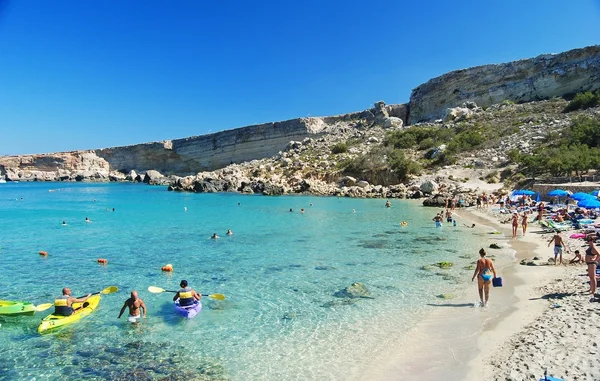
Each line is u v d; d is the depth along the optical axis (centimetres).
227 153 12419
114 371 957
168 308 1373
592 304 1177
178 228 3172
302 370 941
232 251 2281
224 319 1265
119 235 2859
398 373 905
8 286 1652
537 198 4006
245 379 907
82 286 1648
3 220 3744
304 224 3300
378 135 9050
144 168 14038
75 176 13350
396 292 1491
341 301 1408
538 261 1791
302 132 11288
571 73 7969
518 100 8644
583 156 4469
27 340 1134
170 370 956
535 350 935
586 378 782
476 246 2314
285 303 1401
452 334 1095
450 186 5200
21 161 14388
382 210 4212
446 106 9869
